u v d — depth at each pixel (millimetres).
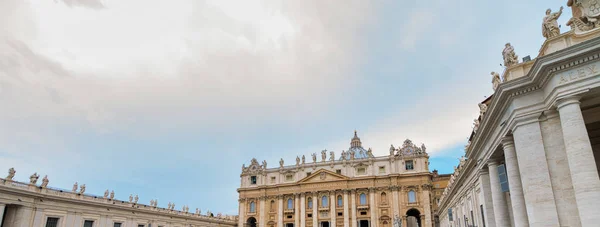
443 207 69000
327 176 94438
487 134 27016
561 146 19125
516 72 21609
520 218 21547
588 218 16188
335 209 92125
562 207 18656
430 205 87062
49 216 53781
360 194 92938
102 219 62250
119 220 65625
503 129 23062
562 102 18031
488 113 24562
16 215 50000
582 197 16547
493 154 26719
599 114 20891
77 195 58625
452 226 56750
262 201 99812
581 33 18688
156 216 74500
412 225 97000
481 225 34062
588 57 17297
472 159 33875
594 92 17438
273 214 98375
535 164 19594
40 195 52188
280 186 98562
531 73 19594
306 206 95062
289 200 98375
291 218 95938
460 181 43281
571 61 17734
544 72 18781
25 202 50344
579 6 20359
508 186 25000
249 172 104688
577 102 17656
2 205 47062
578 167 16875
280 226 95312
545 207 18922
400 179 90250
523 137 20297
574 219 18156
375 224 88250
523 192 20922
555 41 19438
